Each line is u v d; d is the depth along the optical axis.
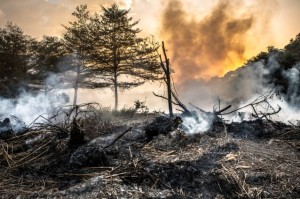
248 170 3.86
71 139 5.07
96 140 5.34
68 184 3.80
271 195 3.31
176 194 3.36
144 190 3.47
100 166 4.25
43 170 4.30
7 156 4.87
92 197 3.27
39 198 3.32
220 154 4.34
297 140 5.29
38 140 5.65
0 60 26.77
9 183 3.89
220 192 3.46
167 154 4.57
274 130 5.85
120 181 3.64
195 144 4.97
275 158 4.33
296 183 3.54
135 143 5.22
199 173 3.77
